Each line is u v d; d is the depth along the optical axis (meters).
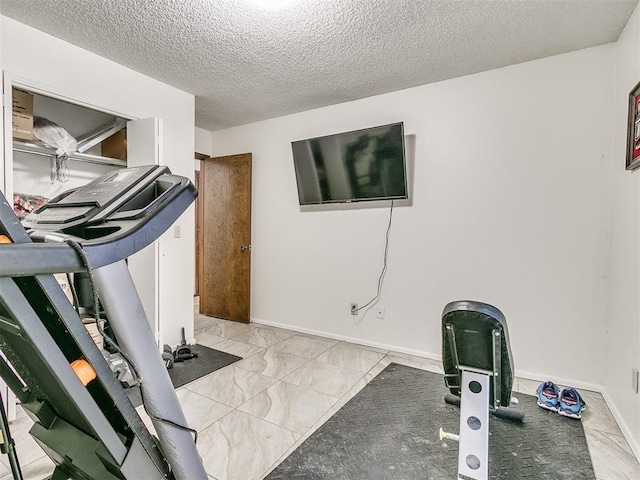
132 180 0.99
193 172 3.22
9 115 1.98
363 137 3.05
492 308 1.56
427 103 2.95
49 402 0.98
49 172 2.54
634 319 1.83
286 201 3.79
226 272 4.18
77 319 0.75
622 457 1.69
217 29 2.14
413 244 3.05
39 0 1.86
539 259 2.56
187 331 3.27
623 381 1.97
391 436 1.85
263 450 1.73
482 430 1.50
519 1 1.87
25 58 2.09
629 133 1.94
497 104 2.67
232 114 3.72
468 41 2.28
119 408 0.84
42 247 0.65
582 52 2.39
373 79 2.86
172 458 0.98
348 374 2.64
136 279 2.79
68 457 0.99
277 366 2.78
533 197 2.57
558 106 2.47
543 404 2.15
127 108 2.66
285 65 2.62
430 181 2.95
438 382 2.50
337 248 3.46
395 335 3.16
